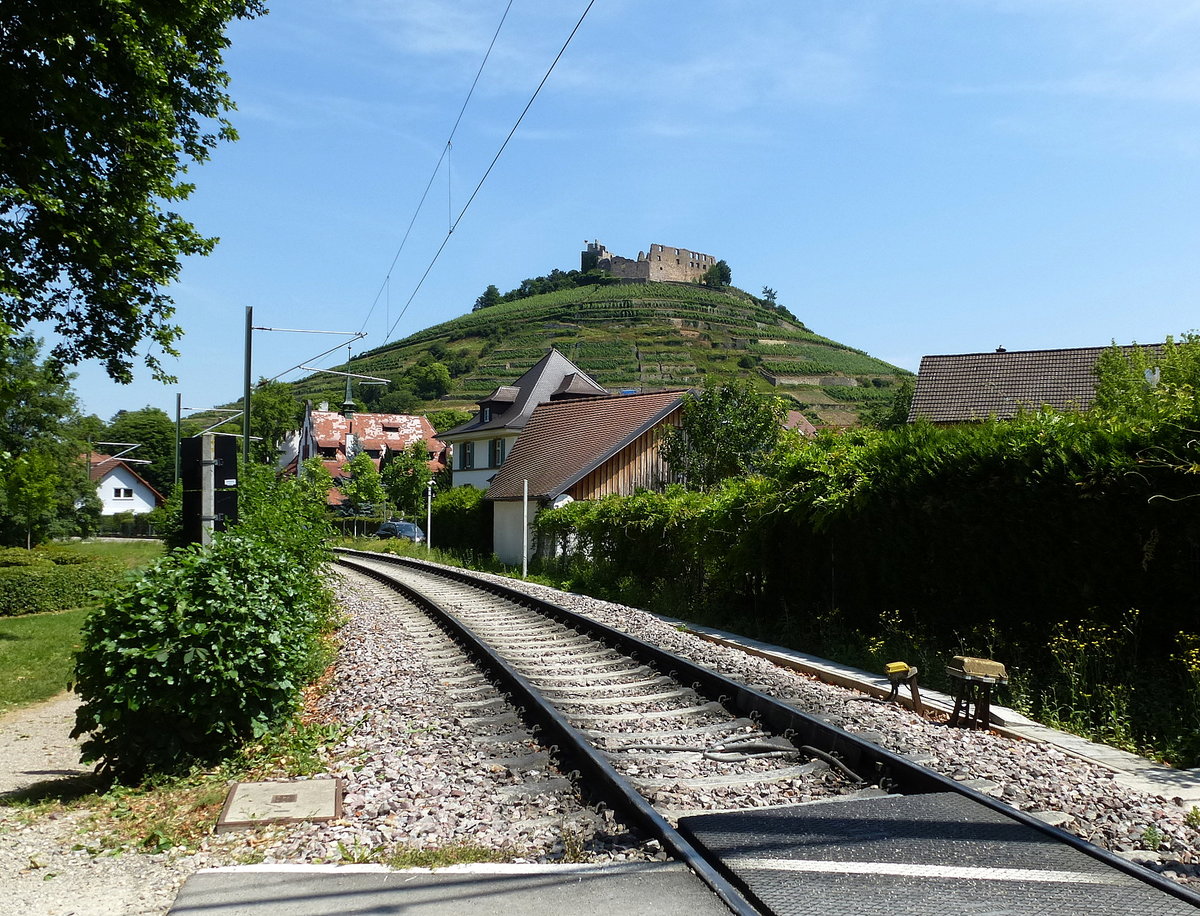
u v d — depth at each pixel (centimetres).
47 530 3850
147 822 557
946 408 3238
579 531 2420
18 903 416
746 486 1516
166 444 10788
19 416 3269
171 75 1484
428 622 1455
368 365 15762
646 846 438
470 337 16125
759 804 529
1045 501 942
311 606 1047
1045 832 443
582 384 4681
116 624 695
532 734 699
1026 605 982
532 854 444
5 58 1207
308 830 505
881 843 432
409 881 402
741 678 894
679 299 17012
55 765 865
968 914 357
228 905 383
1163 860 430
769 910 364
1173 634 836
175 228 1547
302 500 1622
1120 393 1570
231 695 712
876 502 1180
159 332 1584
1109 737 738
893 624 1136
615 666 1016
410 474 5731
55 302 1479
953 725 759
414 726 742
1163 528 832
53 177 1291
